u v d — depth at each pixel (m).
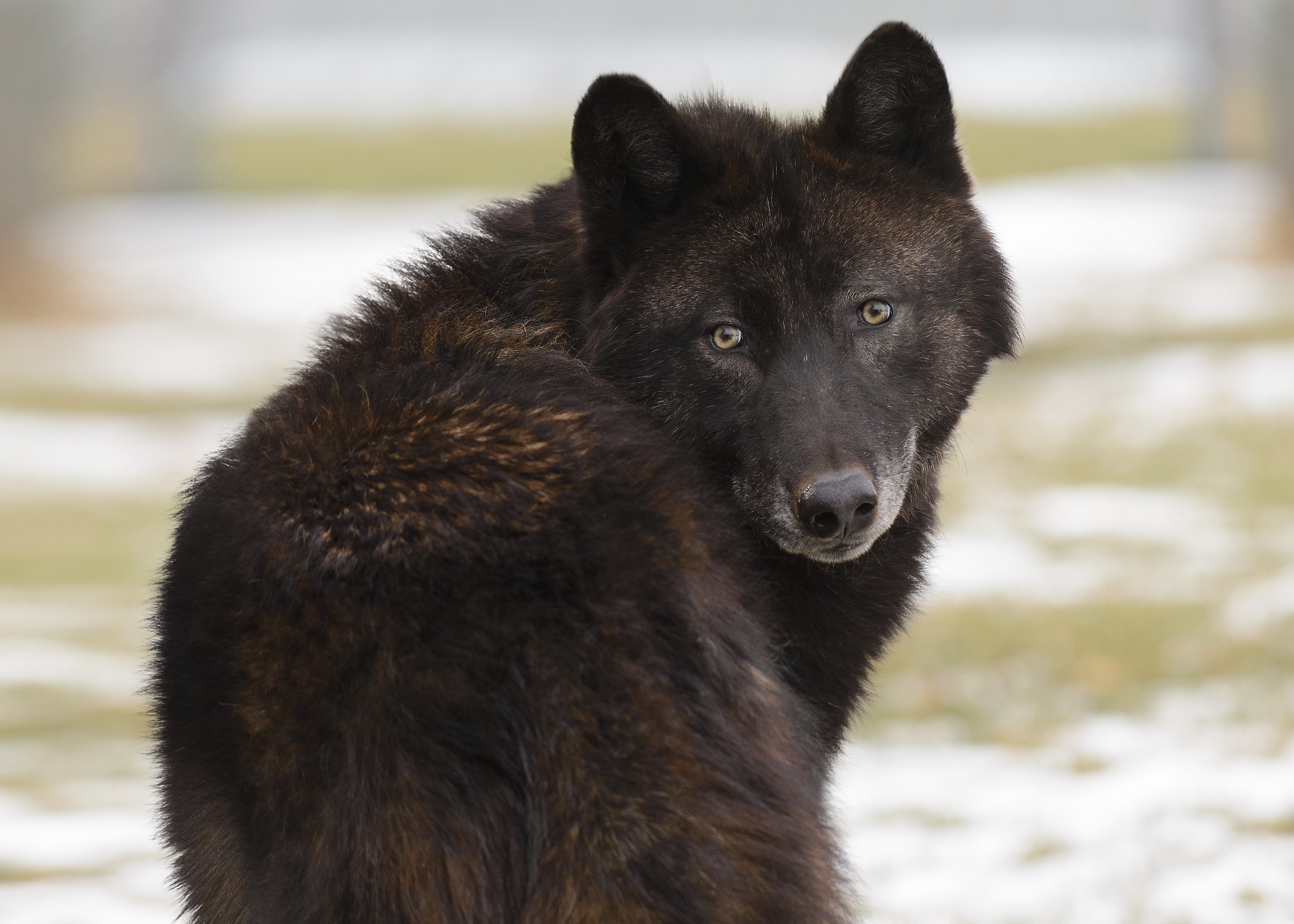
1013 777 13.73
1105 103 125.25
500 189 98.88
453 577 5.52
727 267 7.12
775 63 149.50
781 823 5.69
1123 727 14.85
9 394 45.41
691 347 7.18
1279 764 13.38
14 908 11.35
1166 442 30.75
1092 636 17.73
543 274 7.36
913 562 7.82
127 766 15.43
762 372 7.18
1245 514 24.36
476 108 143.50
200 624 5.91
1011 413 35.19
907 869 11.59
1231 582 19.91
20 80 85.75
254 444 6.28
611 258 7.26
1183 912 10.38
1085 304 50.12
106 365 51.41
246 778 5.68
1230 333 43.59
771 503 7.10
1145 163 95.06
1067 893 10.88
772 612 6.75
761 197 7.15
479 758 5.41
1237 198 73.38
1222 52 108.19
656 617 5.57
